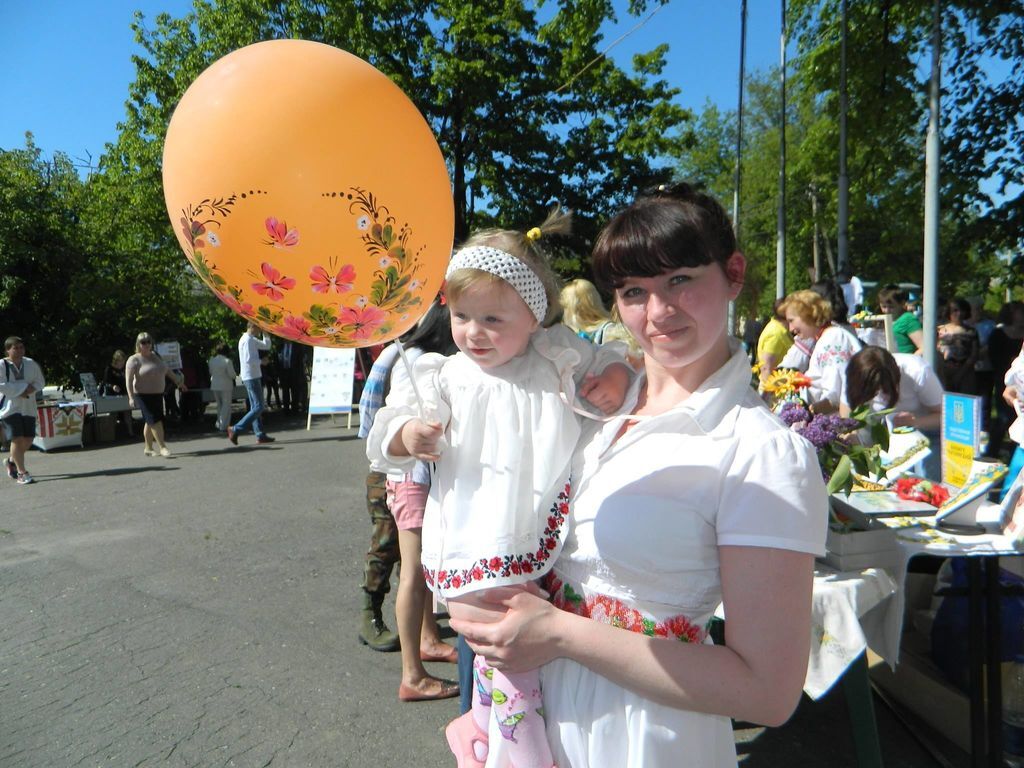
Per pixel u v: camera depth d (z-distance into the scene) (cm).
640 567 114
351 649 368
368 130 124
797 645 102
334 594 441
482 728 150
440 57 1714
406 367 144
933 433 402
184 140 122
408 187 129
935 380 407
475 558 127
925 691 280
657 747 114
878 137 1369
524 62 1812
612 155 1927
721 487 110
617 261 113
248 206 120
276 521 609
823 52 1403
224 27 1636
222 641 377
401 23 1728
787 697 101
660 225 108
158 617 409
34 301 1425
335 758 276
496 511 129
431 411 146
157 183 1672
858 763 233
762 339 627
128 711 311
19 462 830
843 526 234
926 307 789
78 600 437
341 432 1170
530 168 1902
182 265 1667
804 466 107
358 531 574
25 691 330
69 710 313
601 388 140
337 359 1219
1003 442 848
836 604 218
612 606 117
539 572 126
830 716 299
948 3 1206
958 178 1291
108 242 1552
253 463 899
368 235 125
